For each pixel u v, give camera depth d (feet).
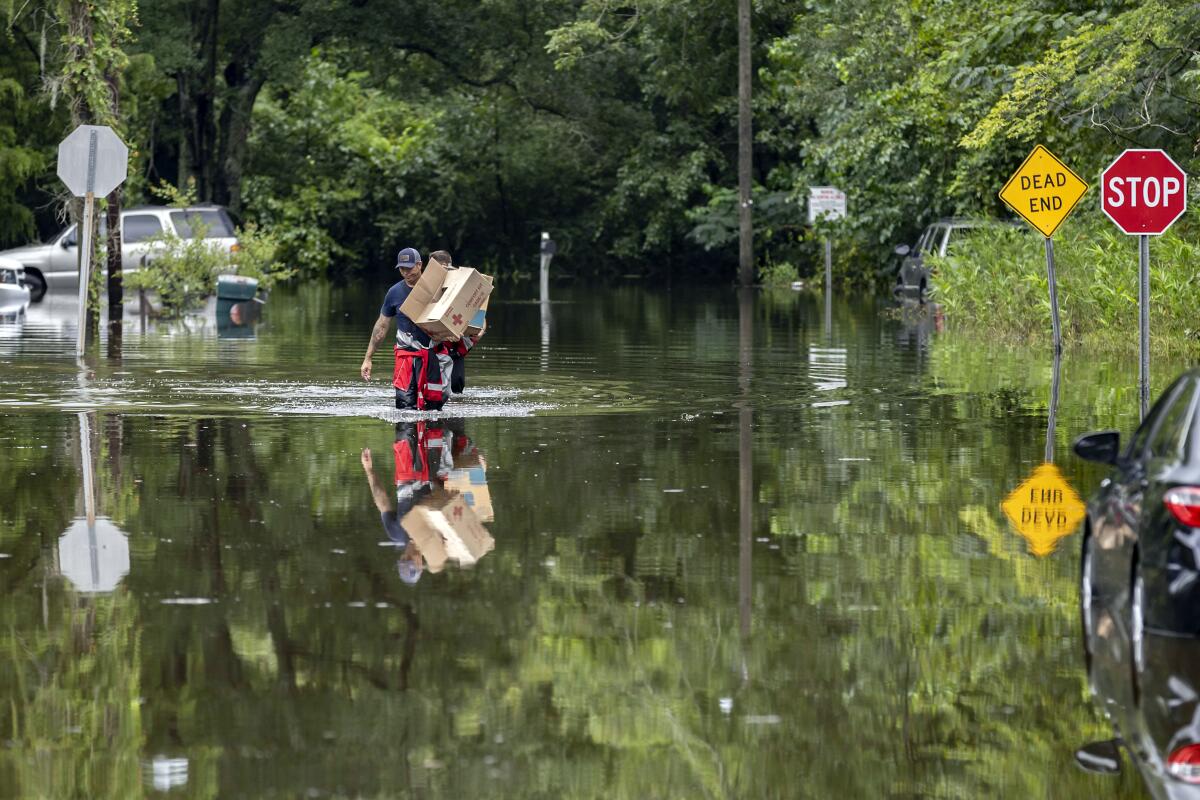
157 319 167.02
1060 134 146.00
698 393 95.96
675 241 319.06
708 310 191.01
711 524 54.39
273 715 34.04
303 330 150.00
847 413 85.61
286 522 54.60
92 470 65.82
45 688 35.76
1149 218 87.40
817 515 55.98
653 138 303.07
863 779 30.25
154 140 279.08
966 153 197.77
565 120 311.68
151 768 30.68
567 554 49.62
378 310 186.39
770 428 79.51
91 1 142.00
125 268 212.23
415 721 33.65
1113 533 42.37
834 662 38.06
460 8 289.53
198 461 68.28
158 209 214.48
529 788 29.76
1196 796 29.32
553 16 295.69
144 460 68.59
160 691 35.63
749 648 39.19
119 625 41.04
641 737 32.65
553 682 36.45
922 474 64.80
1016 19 146.30
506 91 313.32
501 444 73.87
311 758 31.30
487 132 314.14
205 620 41.55
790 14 285.64
